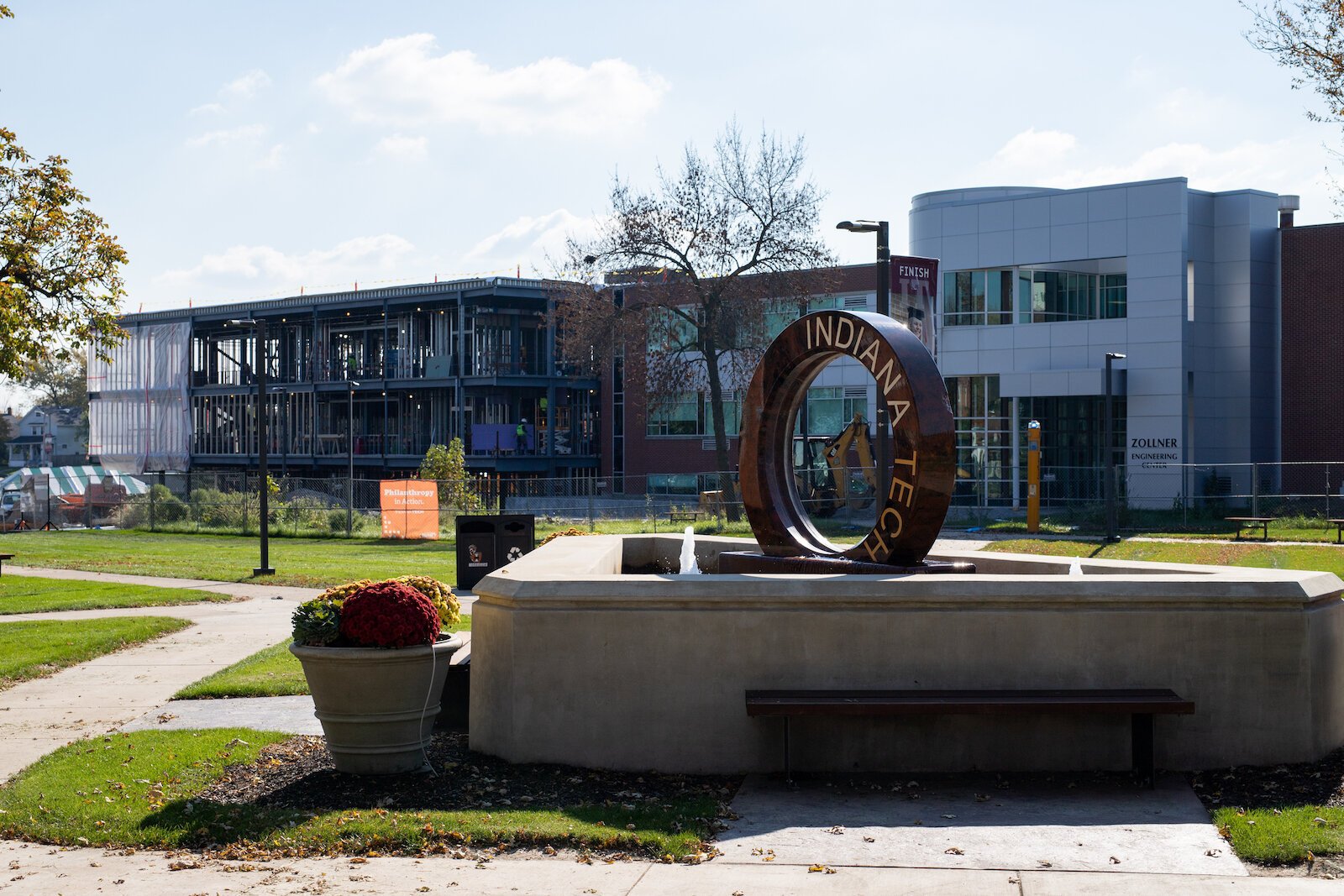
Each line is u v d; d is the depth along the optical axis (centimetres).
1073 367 4628
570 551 1232
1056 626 884
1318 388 4456
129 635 1617
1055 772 874
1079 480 4691
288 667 1359
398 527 3897
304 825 747
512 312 6519
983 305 4812
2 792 853
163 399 7744
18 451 14400
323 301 6819
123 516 4644
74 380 15488
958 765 877
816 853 695
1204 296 4653
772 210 4844
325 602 873
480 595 937
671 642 894
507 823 742
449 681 1016
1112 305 4856
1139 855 683
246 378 7438
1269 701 873
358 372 6944
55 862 700
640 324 4881
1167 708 826
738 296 4831
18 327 2581
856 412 5591
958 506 4788
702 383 5862
